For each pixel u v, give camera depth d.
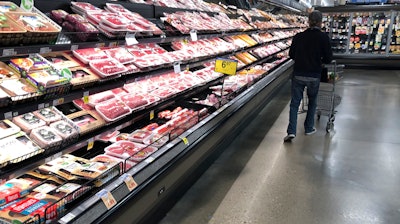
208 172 3.64
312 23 4.43
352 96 7.41
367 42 11.50
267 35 7.08
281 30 8.49
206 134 3.09
